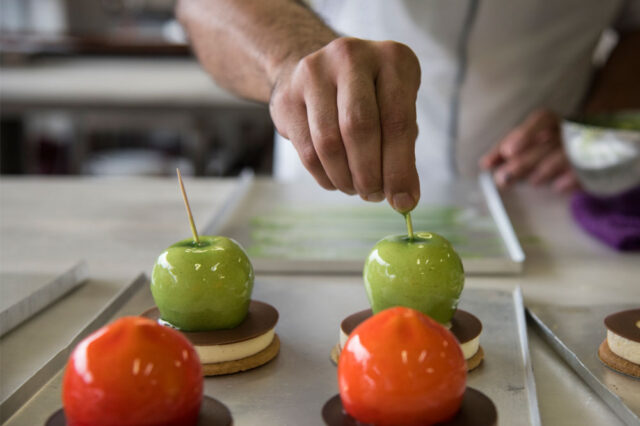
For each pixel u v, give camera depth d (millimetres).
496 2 1167
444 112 1251
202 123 2023
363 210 954
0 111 1968
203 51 930
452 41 1205
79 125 2639
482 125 1245
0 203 1019
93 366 405
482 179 1092
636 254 812
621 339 521
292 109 609
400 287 552
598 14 1211
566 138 939
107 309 606
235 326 567
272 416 468
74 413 409
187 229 901
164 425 411
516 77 1221
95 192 1085
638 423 441
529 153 1124
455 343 437
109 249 822
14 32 2668
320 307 657
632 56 1239
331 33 755
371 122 544
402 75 569
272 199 1005
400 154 557
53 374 508
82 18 2889
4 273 715
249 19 803
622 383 501
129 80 2186
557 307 638
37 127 2996
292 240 818
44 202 1026
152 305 643
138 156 3330
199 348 530
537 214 971
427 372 417
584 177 924
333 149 562
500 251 782
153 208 998
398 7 1202
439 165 1289
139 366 405
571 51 1220
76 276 709
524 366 533
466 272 745
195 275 546
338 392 502
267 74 730
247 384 514
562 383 514
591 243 852
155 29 3230
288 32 751
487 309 640
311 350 570
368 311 600
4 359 556
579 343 563
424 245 563
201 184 1139
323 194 1037
